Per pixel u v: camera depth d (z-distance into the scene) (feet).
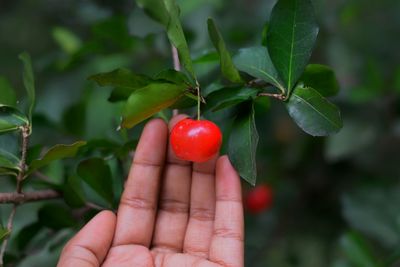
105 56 1.88
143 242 1.40
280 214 2.05
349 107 1.81
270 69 1.29
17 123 1.30
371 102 1.80
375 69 1.75
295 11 1.23
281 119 1.99
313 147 1.97
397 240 1.76
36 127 1.69
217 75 1.68
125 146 1.41
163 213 1.43
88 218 1.44
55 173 1.49
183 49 1.21
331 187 2.00
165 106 1.25
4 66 2.85
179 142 1.24
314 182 2.01
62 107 2.03
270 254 2.00
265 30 1.36
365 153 2.00
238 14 2.01
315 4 1.79
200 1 1.78
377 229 1.78
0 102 1.37
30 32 2.88
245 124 1.28
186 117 1.37
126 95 1.35
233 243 1.36
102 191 1.41
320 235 2.00
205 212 1.42
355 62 1.86
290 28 1.24
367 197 1.82
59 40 1.92
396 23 1.96
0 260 1.29
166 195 1.43
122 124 1.23
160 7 1.27
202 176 1.42
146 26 1.68
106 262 1.36
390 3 1.96
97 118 1.70
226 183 1.37
